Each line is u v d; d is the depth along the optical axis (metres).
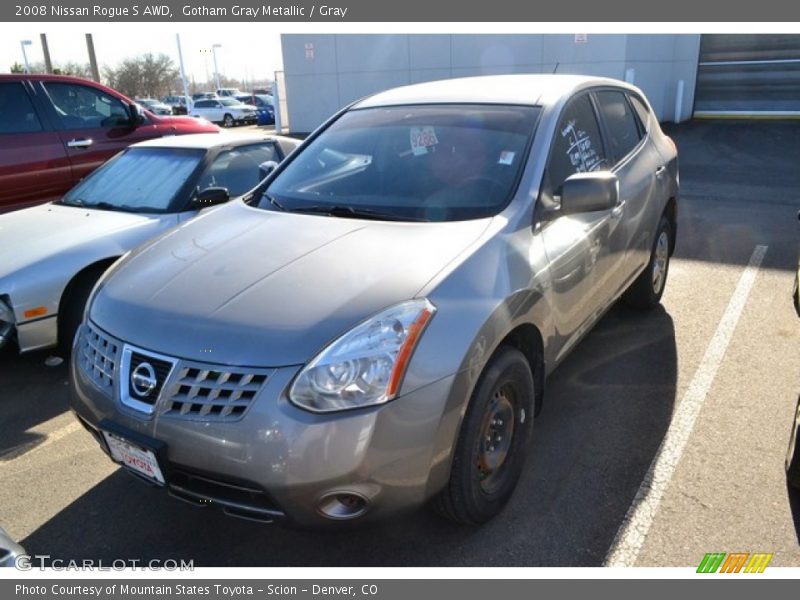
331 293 2.42
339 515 2.26
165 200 4.91
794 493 2.90
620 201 3.87
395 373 2.23
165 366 2.35
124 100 7.32
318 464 2.16
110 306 2.68
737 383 3.89
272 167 4.25
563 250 3.11
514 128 3.35
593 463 3.17
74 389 2.68
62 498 3.10
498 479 2.77
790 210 8.37
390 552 2.68
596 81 4.15
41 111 6.64
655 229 4.52
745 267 6.06
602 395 3.80
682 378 3.97
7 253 4.29
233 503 2.30
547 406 3.70
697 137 15.53
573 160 3.48
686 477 3.04
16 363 4.60
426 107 3.70
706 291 5.46
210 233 3.13
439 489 2.42
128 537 2.82
